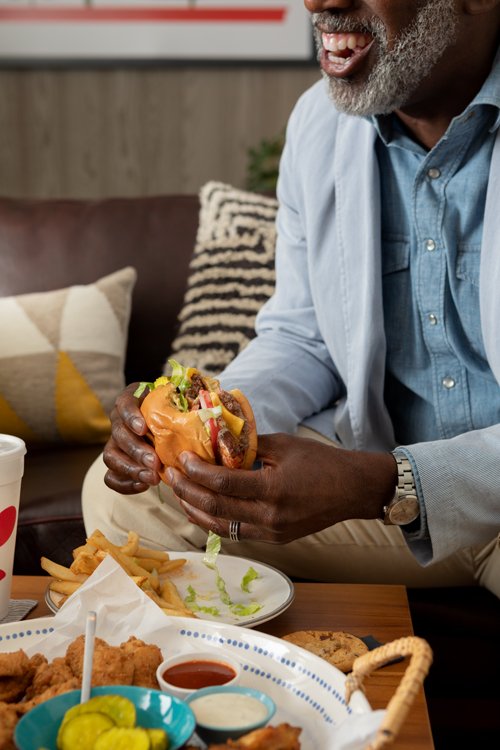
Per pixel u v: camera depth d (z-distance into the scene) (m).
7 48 3.53
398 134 1.36
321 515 1.07
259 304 1.97
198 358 1.96
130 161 3.65
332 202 1.46
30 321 1.94
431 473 1.13
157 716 0.71
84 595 0.94
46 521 1.59
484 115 1.28
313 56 3.53
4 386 1.88
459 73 1.26
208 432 1.01
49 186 3.67
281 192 1.62
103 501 1.35
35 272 2.08
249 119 3.61
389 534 1.42
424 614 1.43
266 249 2.02
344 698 0.78
